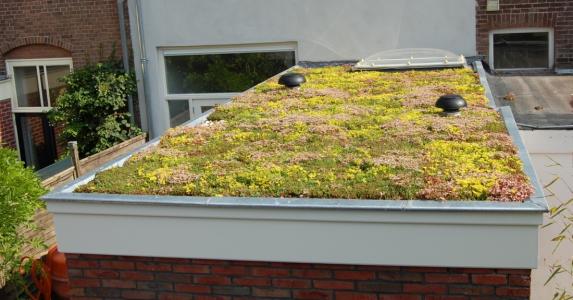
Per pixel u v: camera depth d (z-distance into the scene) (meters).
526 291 4.03
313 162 5.12
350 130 6.18
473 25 10.95
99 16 13.05
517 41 11.01
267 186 4.56
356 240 4.14
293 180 4.67
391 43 11.29
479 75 8.92
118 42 13.05
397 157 5.09
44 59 13.70
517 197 4.06
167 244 4.46
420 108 7.01
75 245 4.61
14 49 13.77
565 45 10.78
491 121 6.15
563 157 6.79
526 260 3.95
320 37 11.59
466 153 5.15
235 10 11.91
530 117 7.26
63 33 13.34
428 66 9.75
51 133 14.36
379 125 6.29
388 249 4.11
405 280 4.19
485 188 4.20
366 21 11.32
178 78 12.62
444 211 3.94
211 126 6.71
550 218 5.90
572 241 5.93
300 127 6.34
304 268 4.33
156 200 4.38
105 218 4.52
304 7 11.56
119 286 4.65
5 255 7.23
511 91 8.64
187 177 4.86
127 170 5.20
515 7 10.80
